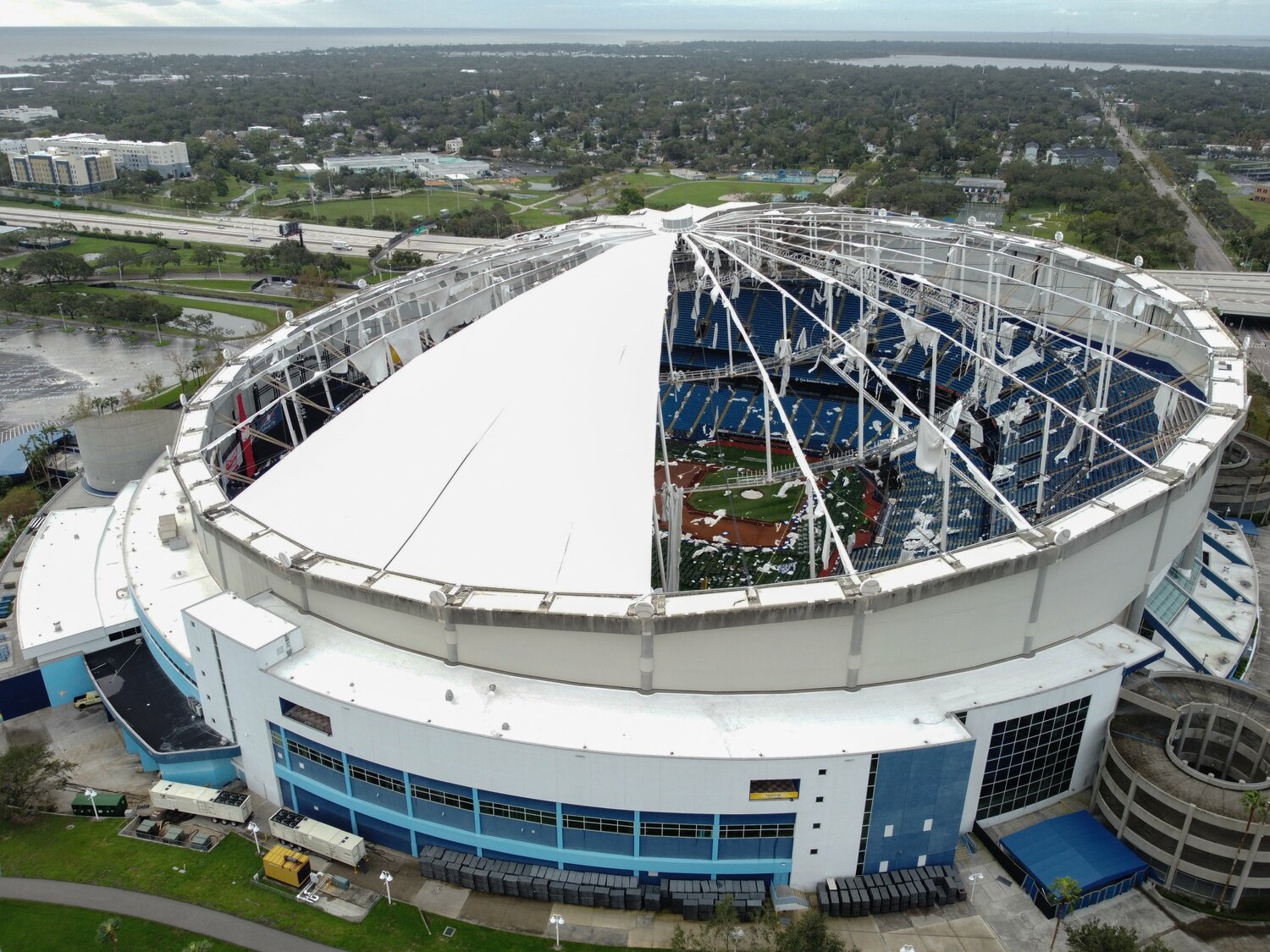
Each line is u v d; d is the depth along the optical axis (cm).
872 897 5909
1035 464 10031
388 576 6762
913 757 5716
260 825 6888
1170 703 6581
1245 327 17975
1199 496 7494
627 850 6059
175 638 7469
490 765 5912
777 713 6091
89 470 11419
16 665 8156
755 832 5922
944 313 13225
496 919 6019
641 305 8944
